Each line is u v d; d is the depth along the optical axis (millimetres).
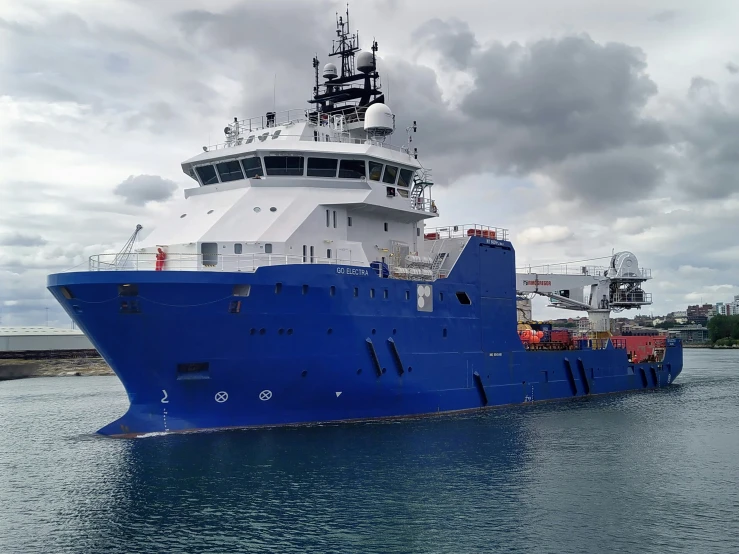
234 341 30828
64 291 29922
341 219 35844
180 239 33031
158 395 31422
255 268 31078
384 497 23875
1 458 30328
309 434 32281
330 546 19750
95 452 30234
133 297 29016
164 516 22047
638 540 20281
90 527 21250
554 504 23422
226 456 28516
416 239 41031
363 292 34312
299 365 32406
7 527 21359
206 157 36781
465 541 20141
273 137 37688
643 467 28406
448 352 39188
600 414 41781
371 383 34906
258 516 21984
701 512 22703
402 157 39500
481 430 35031
